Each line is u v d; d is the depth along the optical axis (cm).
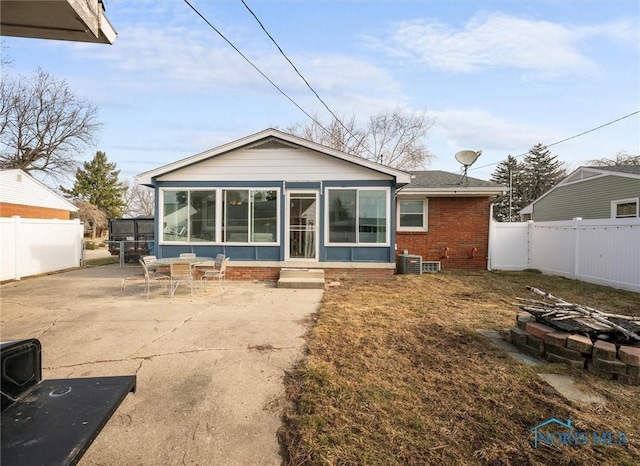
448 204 1198
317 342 434
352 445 234
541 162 3862
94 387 209
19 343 193
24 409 180
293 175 948
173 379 337
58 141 2725
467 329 486
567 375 337
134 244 1502
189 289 810
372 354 395
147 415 275
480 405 284
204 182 957
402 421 262
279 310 605
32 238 1046
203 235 961
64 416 173
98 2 319
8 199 1511
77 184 4209
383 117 2417
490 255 1178
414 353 398
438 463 216
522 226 1173
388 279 937
